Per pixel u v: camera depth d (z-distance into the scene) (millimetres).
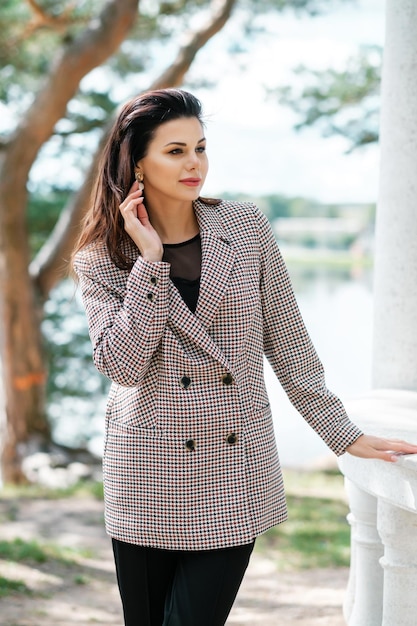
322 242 31125
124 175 2428
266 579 4996
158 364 2375
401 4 3240
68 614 4254
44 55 12203
